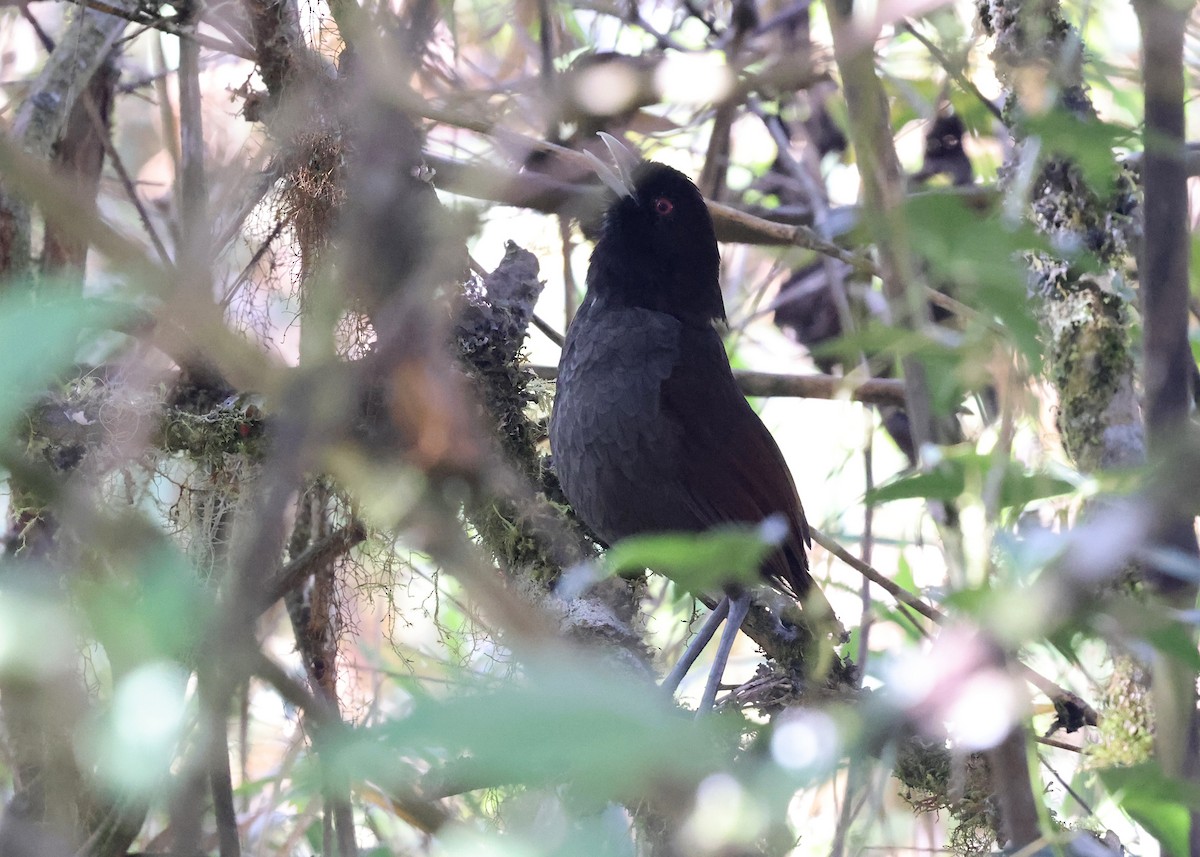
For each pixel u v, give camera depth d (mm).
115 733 1633
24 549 6391
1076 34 5152
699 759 1603
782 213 10617
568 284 9078
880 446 10914
